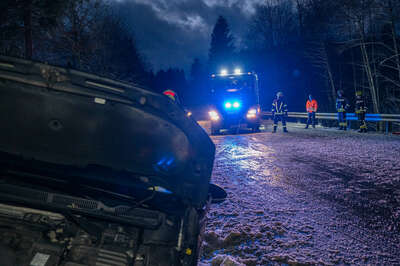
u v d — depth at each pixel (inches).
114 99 59.0
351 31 864.3
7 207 60.4
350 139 418.0
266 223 145.7
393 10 737.0
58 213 62.1
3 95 56.1
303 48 1177.4
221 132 574.6
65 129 60.6
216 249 122.2
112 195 70.6
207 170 72.4
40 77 55.8
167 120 62.4
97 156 65.1
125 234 63.6
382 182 207.0
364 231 136.8
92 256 57.8
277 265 109.3
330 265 108.3
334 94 1037.8
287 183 216.5
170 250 65.8
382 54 848.3
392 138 411.5
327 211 161.3
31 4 402.9
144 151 65.1
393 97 899.4
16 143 62.6
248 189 204.7
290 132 540.4
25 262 53.4
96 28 568.7
